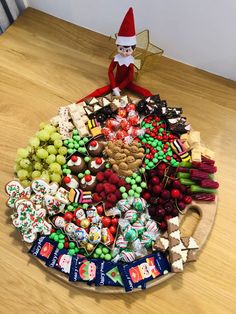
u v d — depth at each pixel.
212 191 0.82
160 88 1.02
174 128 0.89
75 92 1.01
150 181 0.81
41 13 1.13
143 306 0.75
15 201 0.79
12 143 0.93
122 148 0.83
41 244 0.78
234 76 1.02
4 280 0.78
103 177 0.82
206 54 1.00
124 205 0.79
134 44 0.87
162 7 0.93
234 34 0.91
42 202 0.80
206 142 0.95
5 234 0.82
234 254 0.81
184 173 0.83
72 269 0.75
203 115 0.98
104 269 0.75
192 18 0.92
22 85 1.01
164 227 0.79
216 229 0.83
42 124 0.89
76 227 0.77
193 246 0.77
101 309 0.75
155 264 0.76
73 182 0.82
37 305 0.76
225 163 0.92
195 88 1.02
